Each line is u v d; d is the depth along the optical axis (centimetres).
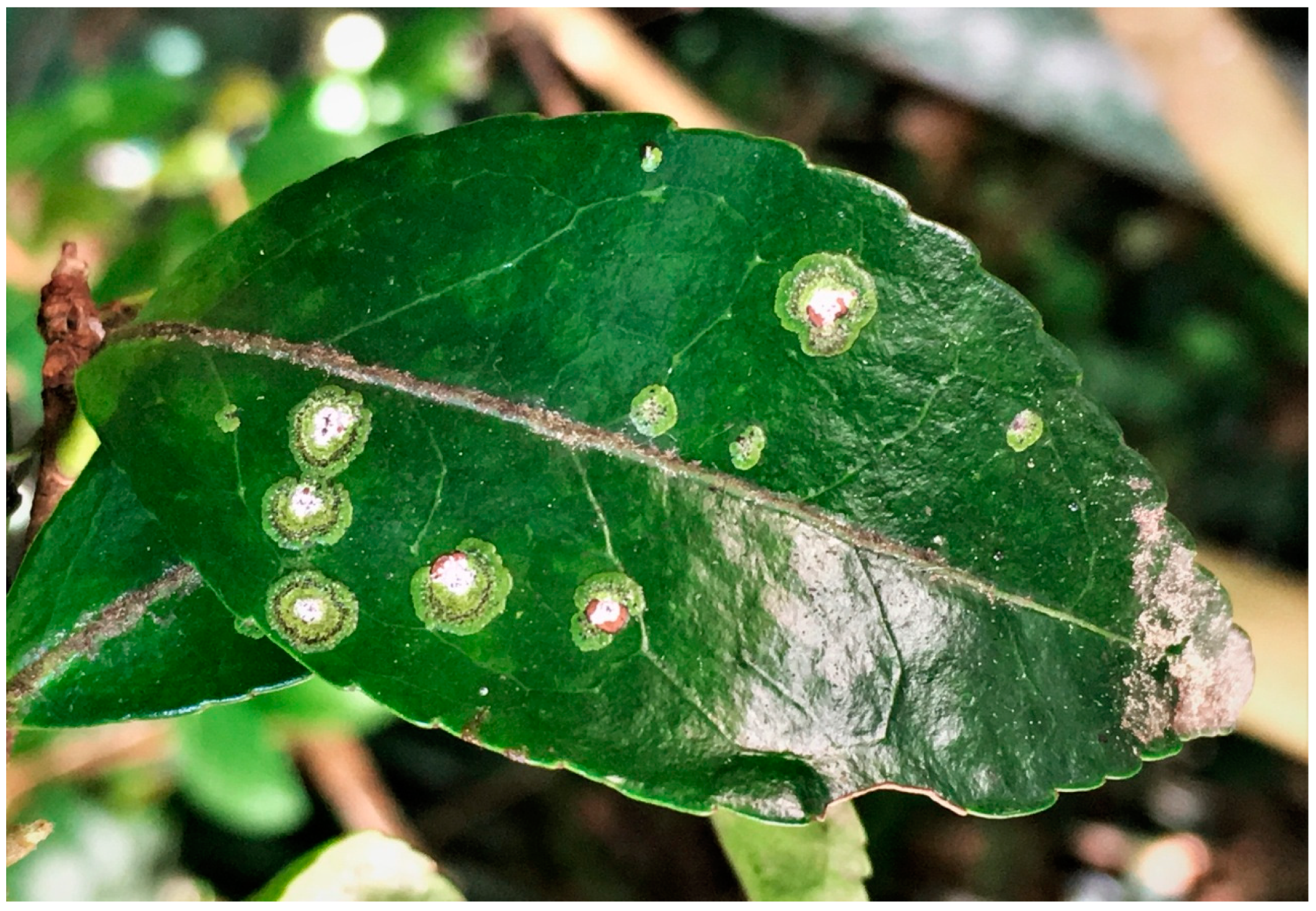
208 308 19
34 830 20
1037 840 43
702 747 18
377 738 41
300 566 19
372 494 19
